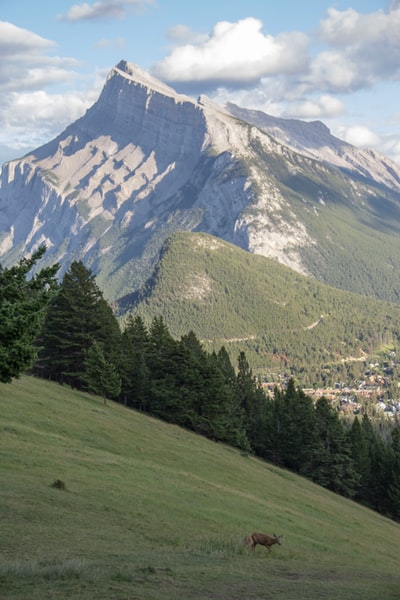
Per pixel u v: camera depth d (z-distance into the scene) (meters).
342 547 52.59
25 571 21.70
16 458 45.03
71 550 27.28
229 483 69.00
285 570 30.67
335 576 30.88
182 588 22.53
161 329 129.25
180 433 98.88
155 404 109.12
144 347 132.25
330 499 93.56
